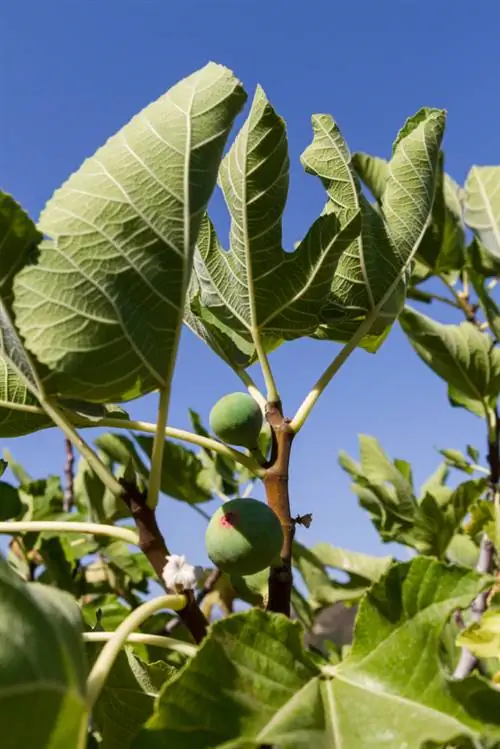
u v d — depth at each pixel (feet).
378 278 1.82
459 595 1.32
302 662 1.29
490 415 3.06
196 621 1.36
